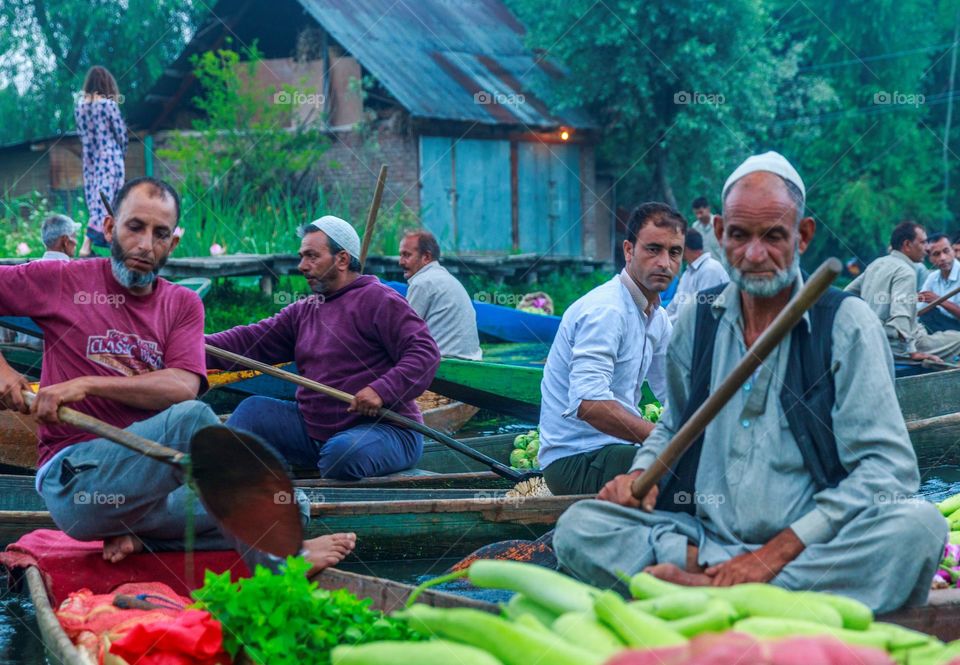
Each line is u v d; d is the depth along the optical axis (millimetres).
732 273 3180
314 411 5754
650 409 7840
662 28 19047
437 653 2369
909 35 24422
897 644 2422
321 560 3688
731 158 20844
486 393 7926
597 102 21031
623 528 3227
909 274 9297
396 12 20406
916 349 9844
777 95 22719
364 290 5773
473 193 19359
